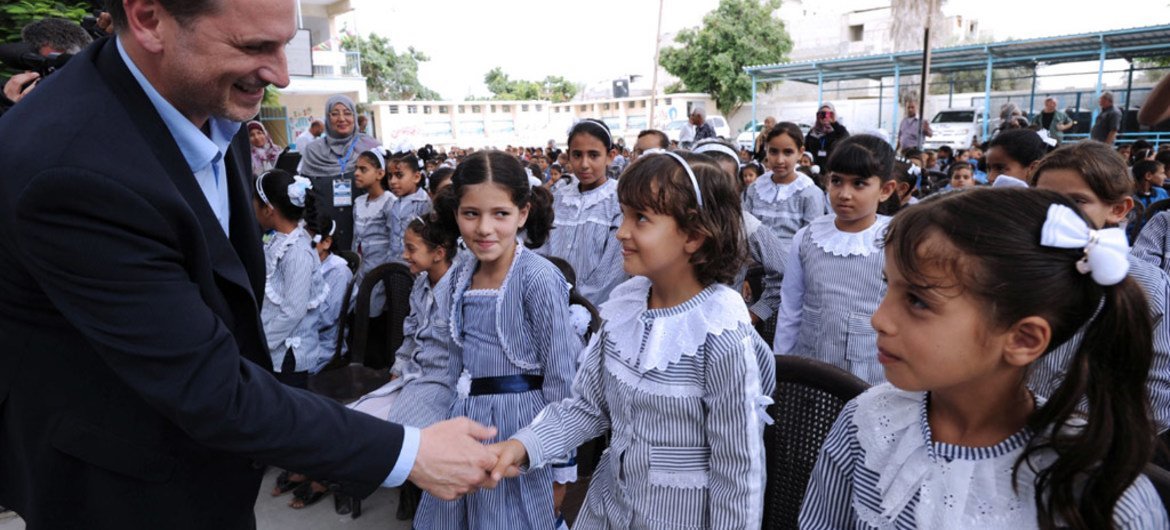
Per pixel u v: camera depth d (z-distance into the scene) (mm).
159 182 1064
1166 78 1823
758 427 1297
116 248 1010
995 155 2621
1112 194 1760
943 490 942
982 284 833
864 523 1023
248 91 1147
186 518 1257
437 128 26984
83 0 4730
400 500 2561
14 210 981
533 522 1945
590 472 2553
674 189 1315
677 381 1347
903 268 882
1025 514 902
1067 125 12516
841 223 2357
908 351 896
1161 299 1539
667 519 1376
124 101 1095
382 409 2363
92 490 1188
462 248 2428
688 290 1400
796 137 3883
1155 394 1542
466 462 1363
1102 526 849
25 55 2482
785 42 25719
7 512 2504
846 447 1083
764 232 2928
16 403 1160
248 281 1247
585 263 3273
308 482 2695
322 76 16859
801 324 2463
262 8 1056
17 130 1023
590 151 3342
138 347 1042
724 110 26203
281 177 2670
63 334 1117
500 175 1931
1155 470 1023
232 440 1131
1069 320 850
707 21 25547
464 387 2010
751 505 1280
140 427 1171
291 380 2709
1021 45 13945
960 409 954
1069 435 875
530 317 1965
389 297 3029
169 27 1034
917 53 15164
